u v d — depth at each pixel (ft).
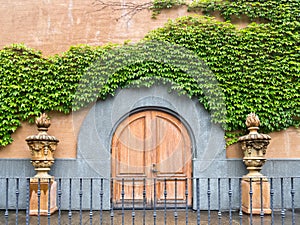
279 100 21.36
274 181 20.97
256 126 19.53
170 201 21.02
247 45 21.49
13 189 20.85
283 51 21.49
